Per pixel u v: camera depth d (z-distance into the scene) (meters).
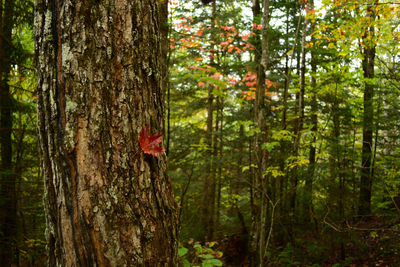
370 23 4.54
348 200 5.02
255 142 3.95
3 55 3.72
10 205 3.20
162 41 2.92
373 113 5.86
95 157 0.88
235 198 7.73
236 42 5.65
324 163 4.89
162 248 0.96
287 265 5.09
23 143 3.83
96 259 0.86
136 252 0.89
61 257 0.93
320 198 4.95
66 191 0.90
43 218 3.56
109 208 0.87
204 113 11.73
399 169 5.66
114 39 0.92
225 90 7.15
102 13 0.91
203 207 7.93
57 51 0.91
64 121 0.89
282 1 5.87
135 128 0.95
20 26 4.19
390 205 6.59
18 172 3.56
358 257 5.24
